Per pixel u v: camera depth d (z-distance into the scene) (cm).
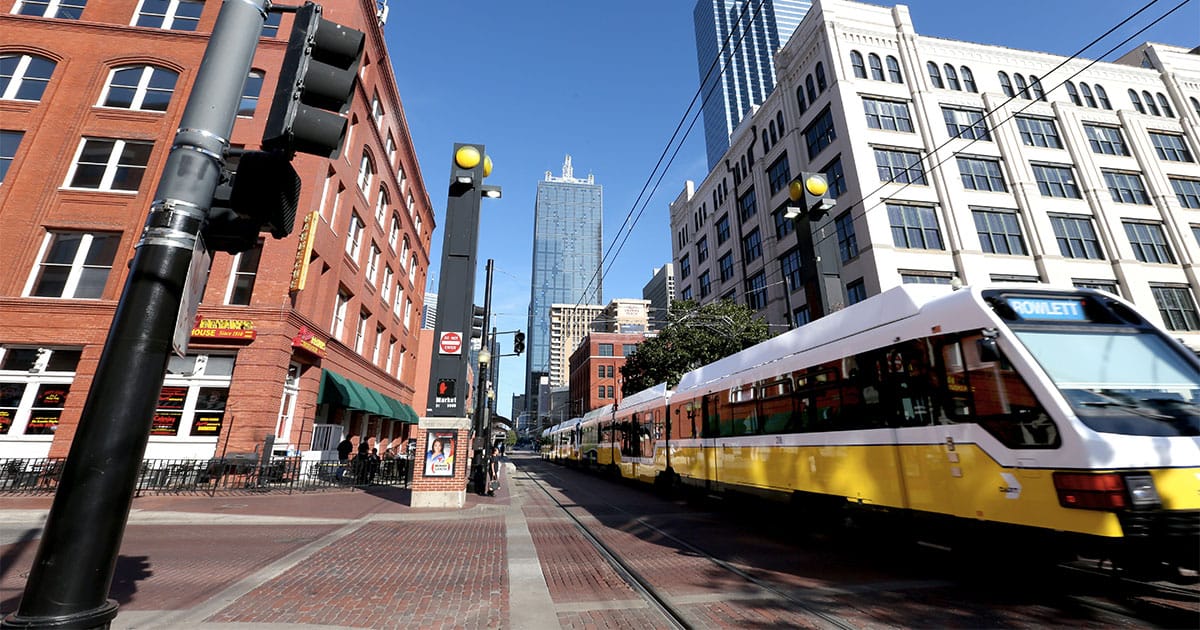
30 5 1805
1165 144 2962
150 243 254
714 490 1107
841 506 733
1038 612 447
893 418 648
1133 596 484
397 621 436
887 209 2447
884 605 475
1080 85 2997
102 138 1695
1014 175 2636
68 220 1597
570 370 8431
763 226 3269
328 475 1666
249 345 1535
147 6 1866
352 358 2200
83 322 1522
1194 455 432
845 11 2828
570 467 3269
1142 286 2569
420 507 1157
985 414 526
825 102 2738
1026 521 474
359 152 2170
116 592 501
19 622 207
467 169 1362
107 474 227
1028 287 570
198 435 1500
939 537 576
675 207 4903
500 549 748
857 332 735
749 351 1048
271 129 288
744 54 16288
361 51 317
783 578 579
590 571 621
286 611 454
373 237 2452
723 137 15625
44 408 1477
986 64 2894
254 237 286
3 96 1695
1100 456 425
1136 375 493
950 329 579
